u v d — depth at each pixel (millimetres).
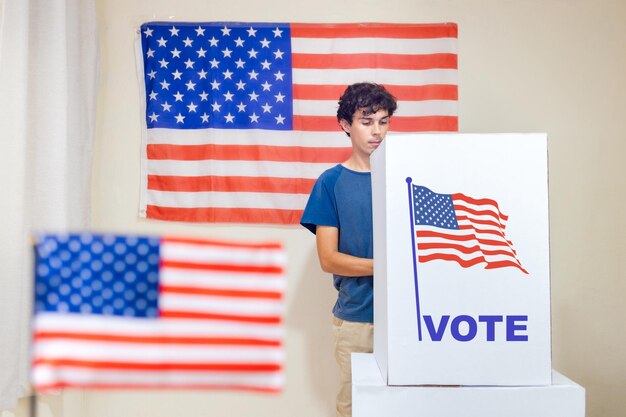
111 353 1096
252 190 2664
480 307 1145
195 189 2674
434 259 1149
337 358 2236
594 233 2691
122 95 2689
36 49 2326
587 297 2684
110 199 2682
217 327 1140
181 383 1115
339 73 2678
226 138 2674
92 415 2650
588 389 2678
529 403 1131
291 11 2686
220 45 2686
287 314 2666
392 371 1145
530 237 1148
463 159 1158
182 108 2682
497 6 2670
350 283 2141
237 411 2674
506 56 2668
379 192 1291
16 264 2113
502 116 2689
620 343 2680
